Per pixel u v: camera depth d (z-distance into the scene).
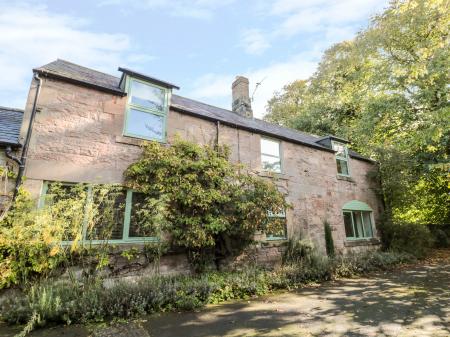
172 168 7.46
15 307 4.66
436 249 15.71
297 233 10.84
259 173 10.30
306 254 9.71
